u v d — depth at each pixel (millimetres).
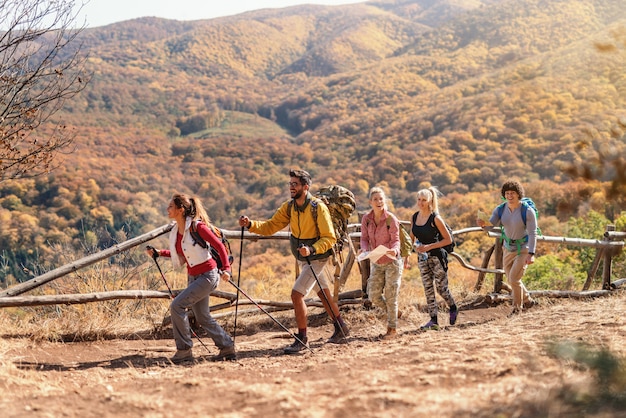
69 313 6598
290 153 138125
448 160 88938
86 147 133250
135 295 5922
